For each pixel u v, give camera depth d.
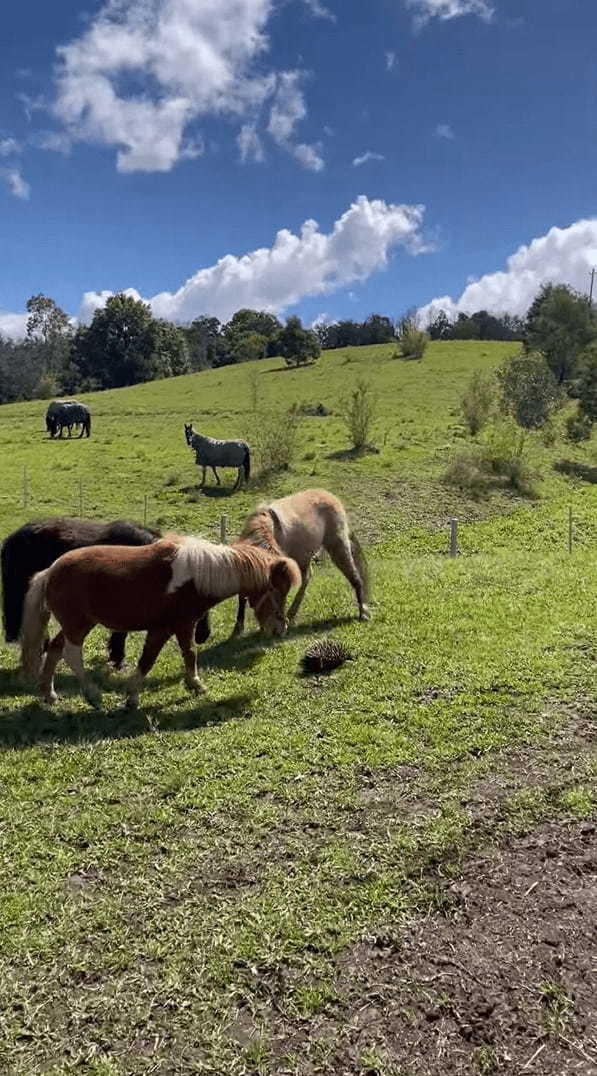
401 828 5.04
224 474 26.06
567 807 5.30
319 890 4.41
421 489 23.67
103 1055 3.34
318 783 5.65
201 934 4.06
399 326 82.56
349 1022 3.51
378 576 12.90
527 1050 3.35
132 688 7.12
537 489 24.17
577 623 9.30
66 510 21.27
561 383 52.16
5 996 3.66
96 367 83.75
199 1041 3.41
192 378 67.88
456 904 4.31
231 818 5.21
